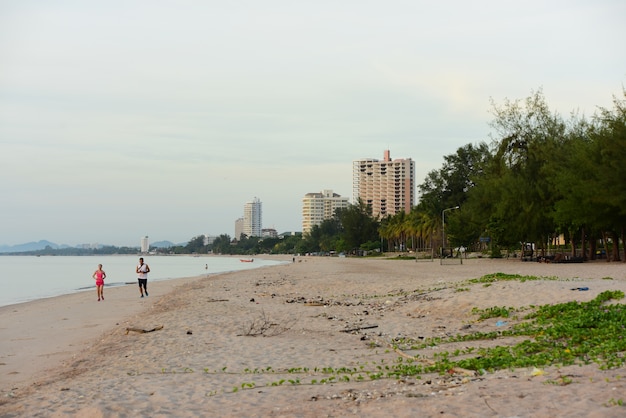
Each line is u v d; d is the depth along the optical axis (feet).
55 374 42.91
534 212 182.19
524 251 226.79
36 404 31.60
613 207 151.33
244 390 33.37
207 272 286.25
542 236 193.26
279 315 71.87
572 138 184.14
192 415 28.35
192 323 65.46
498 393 27.02
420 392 29.40
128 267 415.03
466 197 318.04
